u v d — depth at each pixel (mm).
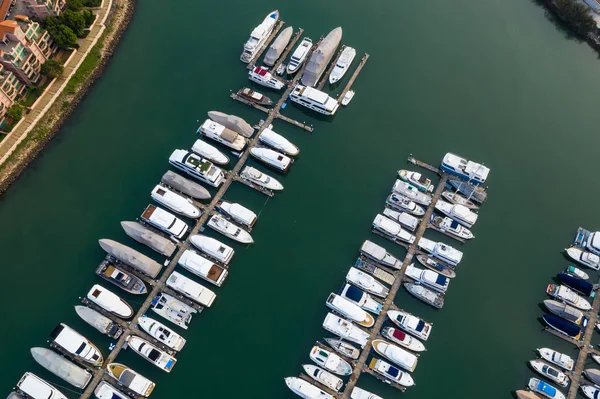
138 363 87250
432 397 87125
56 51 118438
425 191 106188
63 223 101188
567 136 115750
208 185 105375
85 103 116000
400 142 113875
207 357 89125
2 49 103312
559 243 102625
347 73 122938
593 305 94812
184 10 131875
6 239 99188
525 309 95500
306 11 133375
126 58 123250
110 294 90625
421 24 132625
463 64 126062
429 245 98875
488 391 88062
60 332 86562
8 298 92812
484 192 106188
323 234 102250
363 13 133750
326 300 95312
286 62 122562
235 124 110125
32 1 113938
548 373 87062
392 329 89688
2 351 87875
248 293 95500
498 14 136000
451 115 117938
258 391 86875
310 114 116938
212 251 95312
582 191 108875
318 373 86000
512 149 113688
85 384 83875
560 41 132125
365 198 106812
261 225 102500
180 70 121812
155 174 107625
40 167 107562
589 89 123562
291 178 108625
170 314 91000
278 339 91438
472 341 92312
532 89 122750
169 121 114438
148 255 97250
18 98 110750
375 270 96438
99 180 106562
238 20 130875
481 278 98500
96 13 125688
